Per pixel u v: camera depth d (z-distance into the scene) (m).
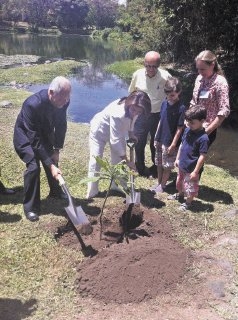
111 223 5.04
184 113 5.59
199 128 5.13
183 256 4.34
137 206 5.14
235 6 13.18
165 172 5.97
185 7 14.42
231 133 11.70
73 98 17.14
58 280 4.04
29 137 5.02
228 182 6.73
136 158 6.75
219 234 4.94
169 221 5.14
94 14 66.00
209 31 14.07
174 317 3.60
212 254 4.52
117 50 38.44
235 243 4.74
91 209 5.39
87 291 3.88
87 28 68.31
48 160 4.93
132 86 6.59
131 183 5.03
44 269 4.19
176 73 19.47
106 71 24.70
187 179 5.34
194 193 5.35
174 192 6.07
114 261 4.12
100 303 3.76
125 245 4.44
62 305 3.72
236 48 14.00
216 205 5.67
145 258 4.13
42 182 6.57
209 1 13.16
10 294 3.82
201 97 5.50
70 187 6.28
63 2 67.38
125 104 5.09
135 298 3.79
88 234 4.83
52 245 4.60
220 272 4.20
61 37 54.38
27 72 22.11
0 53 33.34
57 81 4.79
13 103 13.04
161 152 5.95
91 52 36.38
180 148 5.42
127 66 25.22
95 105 15.98
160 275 4.00
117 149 5.27
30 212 5.16
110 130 5.26
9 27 64.19
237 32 13.48
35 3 66.19
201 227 5.07
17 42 44.59
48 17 67.12
